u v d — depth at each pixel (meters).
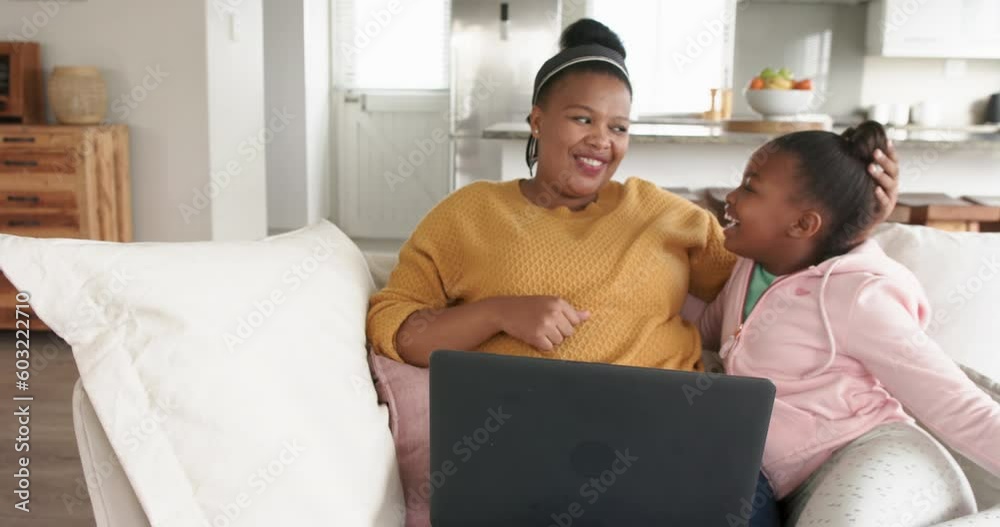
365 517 1.09
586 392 1.03
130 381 0.98
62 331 0.98
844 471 1.16
